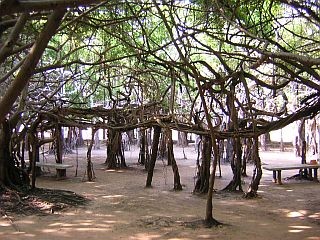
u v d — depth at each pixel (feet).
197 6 33.96
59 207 32.07
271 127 28.68
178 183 41.29
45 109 41.19
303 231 26.27
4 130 35.73
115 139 56.90
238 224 28.02
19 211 30.94
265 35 21.89
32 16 11.89
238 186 40.37
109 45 37.17
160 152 58.13
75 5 4.48
